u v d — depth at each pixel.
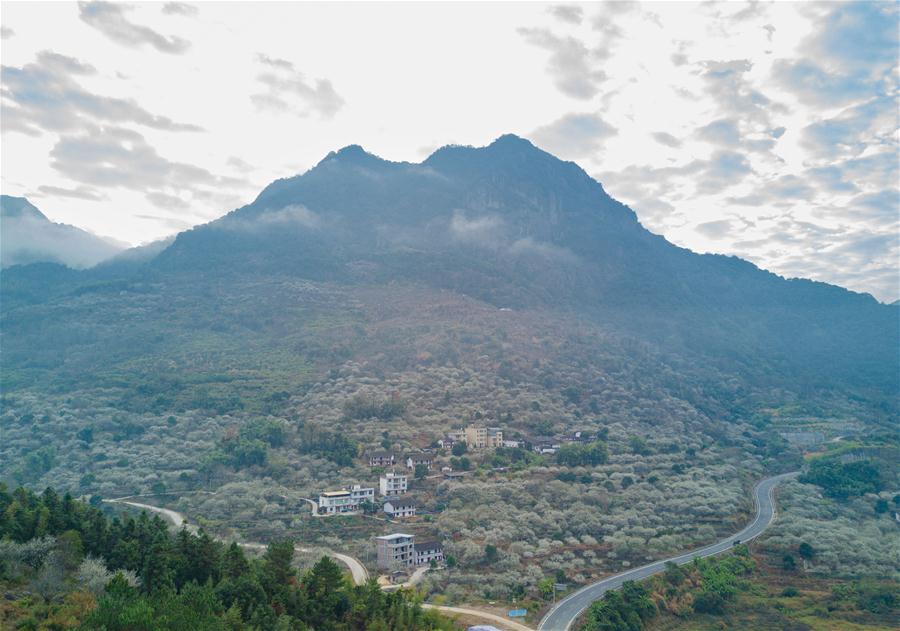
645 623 136.38
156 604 83.31
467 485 197.12
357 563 152.25
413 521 180.25
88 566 93.56
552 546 167.88
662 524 185.75
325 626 97.31
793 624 139.75
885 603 146.12
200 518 173.62
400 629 101.44
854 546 171.25
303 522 175.88
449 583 144.88
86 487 196.62
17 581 87.88
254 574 96.94
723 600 148.25
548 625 127.62
